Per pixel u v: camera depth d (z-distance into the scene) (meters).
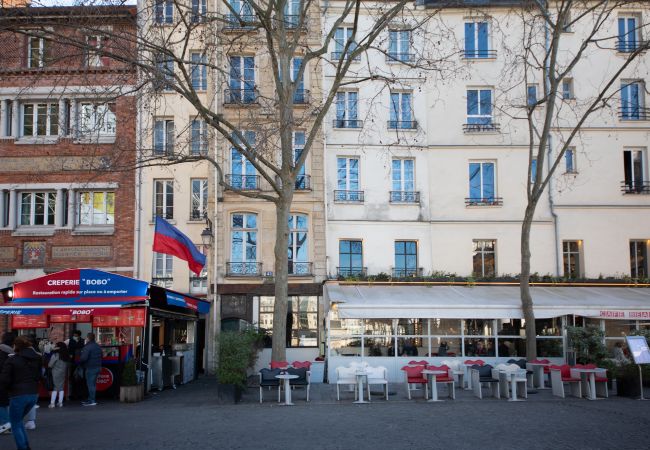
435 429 10.48
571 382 15.72
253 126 18.30
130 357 16.48
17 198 25.91
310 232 24.80
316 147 25.16
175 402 15.47
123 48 15.29
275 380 14.70
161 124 26.12
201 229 25.83
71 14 14.16
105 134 25.88
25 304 16.17
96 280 16.44
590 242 25.08
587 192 25.34
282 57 17.25
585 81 25.66
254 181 25.11
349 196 25.12
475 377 15.69
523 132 25.59
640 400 14.71
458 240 25.03
